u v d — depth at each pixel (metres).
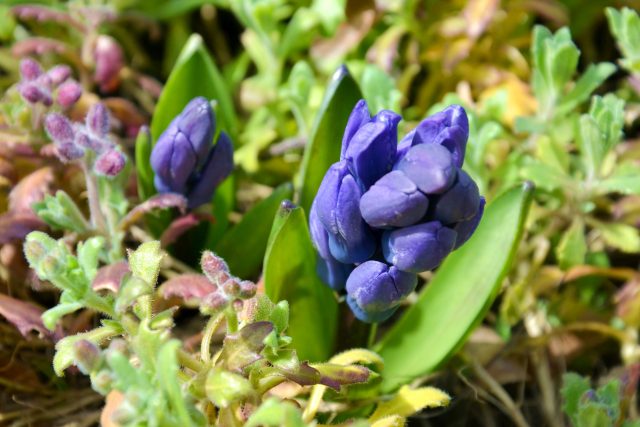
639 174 0.47
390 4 0.52
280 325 0.38
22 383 0.43
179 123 0.42
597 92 0.55
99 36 0.52
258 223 0.45
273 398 0.35
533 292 0.47
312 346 0.42
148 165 0.44
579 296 0.48
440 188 0.35
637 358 0.46
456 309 0.41
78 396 0.43
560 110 0.48
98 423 0.43
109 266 0.39
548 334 0.46
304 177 0.43
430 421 0.45
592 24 0.56
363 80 0.48
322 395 0.41
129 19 0.54
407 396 0.40
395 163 0.37
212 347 0.44
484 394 0.45
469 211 0.36
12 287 0.45
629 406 0.45
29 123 0.45
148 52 0.58
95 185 0.43
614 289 0.49
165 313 0.37
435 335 0.42
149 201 0.43
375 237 0.38
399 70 0.54
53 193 0.46
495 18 0.53
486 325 0.47
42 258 0.37
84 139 0.42
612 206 0.48
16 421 0.42
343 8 0.53
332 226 0.38
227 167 0.43
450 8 0.54
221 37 0.58
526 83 0.54
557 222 0.48
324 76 0.53
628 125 0.53
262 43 0.53
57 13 0.51
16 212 0.44
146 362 0.37
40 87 0.44
